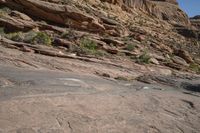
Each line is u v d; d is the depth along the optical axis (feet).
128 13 152.25
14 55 37.14
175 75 57.06
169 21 201.87
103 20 96.84
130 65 57.41
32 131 13.38
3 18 66.39
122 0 163.63
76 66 40.91
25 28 67.62
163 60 81.15
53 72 30.35
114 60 56.90
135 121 16.62
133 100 21.36
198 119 19.16
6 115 14.58
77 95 19.99
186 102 23.65
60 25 80.59
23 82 21.62
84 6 102.01
